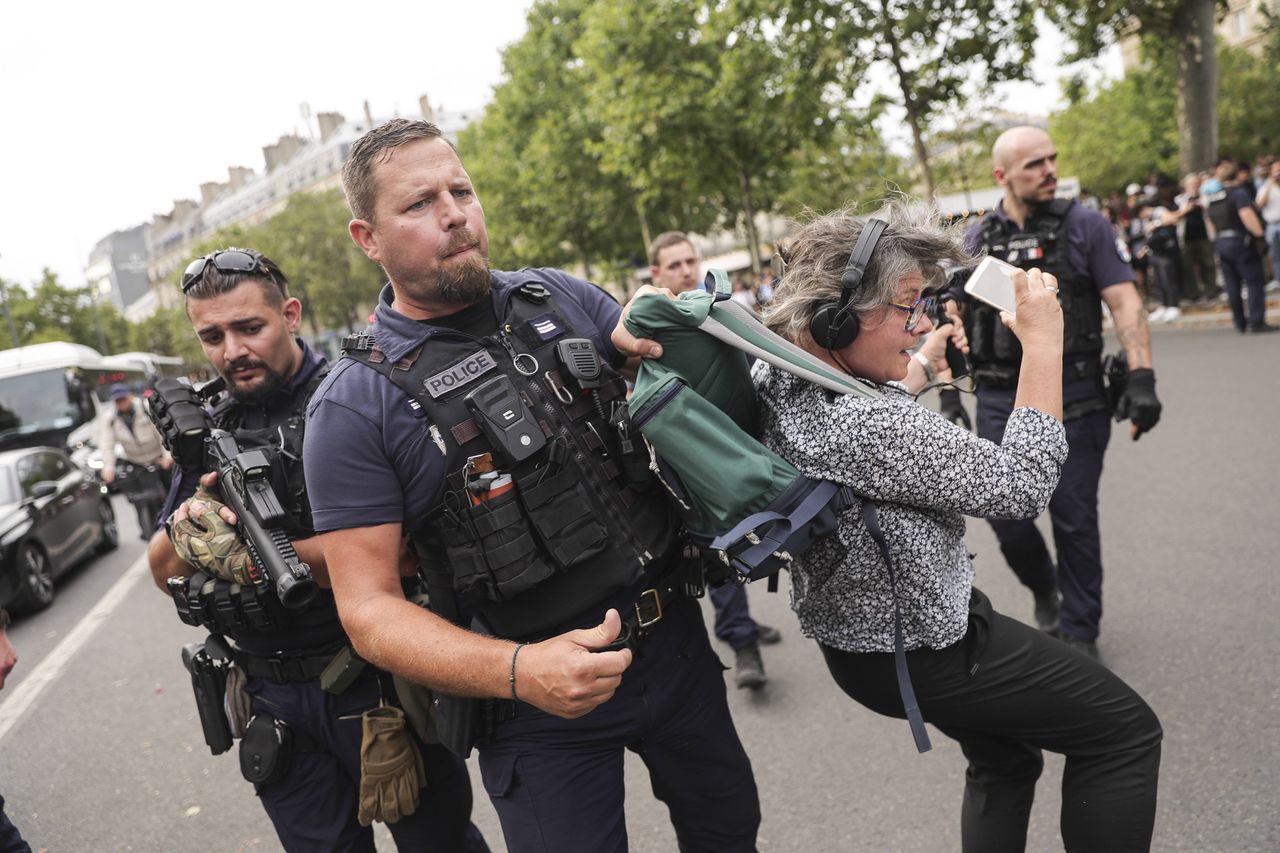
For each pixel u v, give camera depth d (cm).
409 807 202
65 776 420
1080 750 185
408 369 169
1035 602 390
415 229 166
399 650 158
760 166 1991
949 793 295
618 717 175
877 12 1409
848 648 184
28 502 809
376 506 166
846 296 171
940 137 1571
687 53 1933
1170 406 804
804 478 167
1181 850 248
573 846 172
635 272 3300
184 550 204
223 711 220
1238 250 1144
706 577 192
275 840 337
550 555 167
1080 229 341
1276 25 3011
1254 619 368
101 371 1908
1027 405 175
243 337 213
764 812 302
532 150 2939
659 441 164
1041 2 1374
